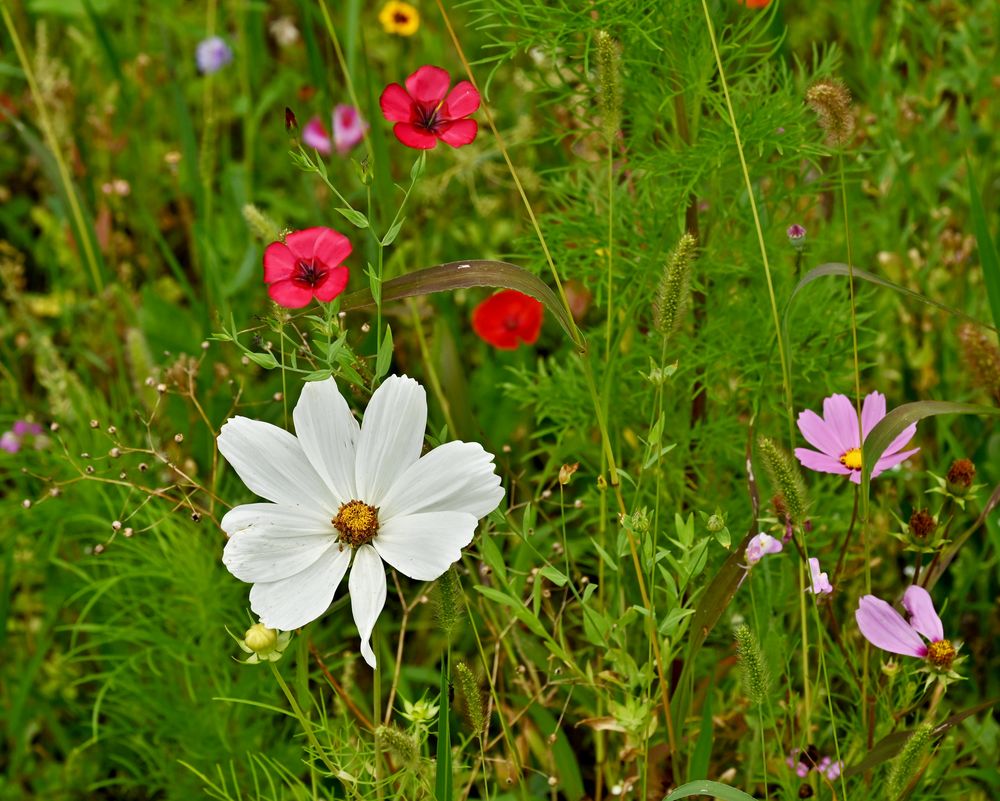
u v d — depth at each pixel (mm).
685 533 999
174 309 1278
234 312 1299
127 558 1160
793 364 1138
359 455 961
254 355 984
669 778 1087
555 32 1104
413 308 1178
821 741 1093
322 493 963
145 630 1158
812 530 1126
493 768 1113
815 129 1122
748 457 1017
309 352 1017
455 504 957
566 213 1169
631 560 1119
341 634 1194
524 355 1283
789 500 984
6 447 1206
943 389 1228
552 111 1289
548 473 1150
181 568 1125
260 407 1234
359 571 950
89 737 1181
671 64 1125
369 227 985
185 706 1124
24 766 1172
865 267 1292
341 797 1116
